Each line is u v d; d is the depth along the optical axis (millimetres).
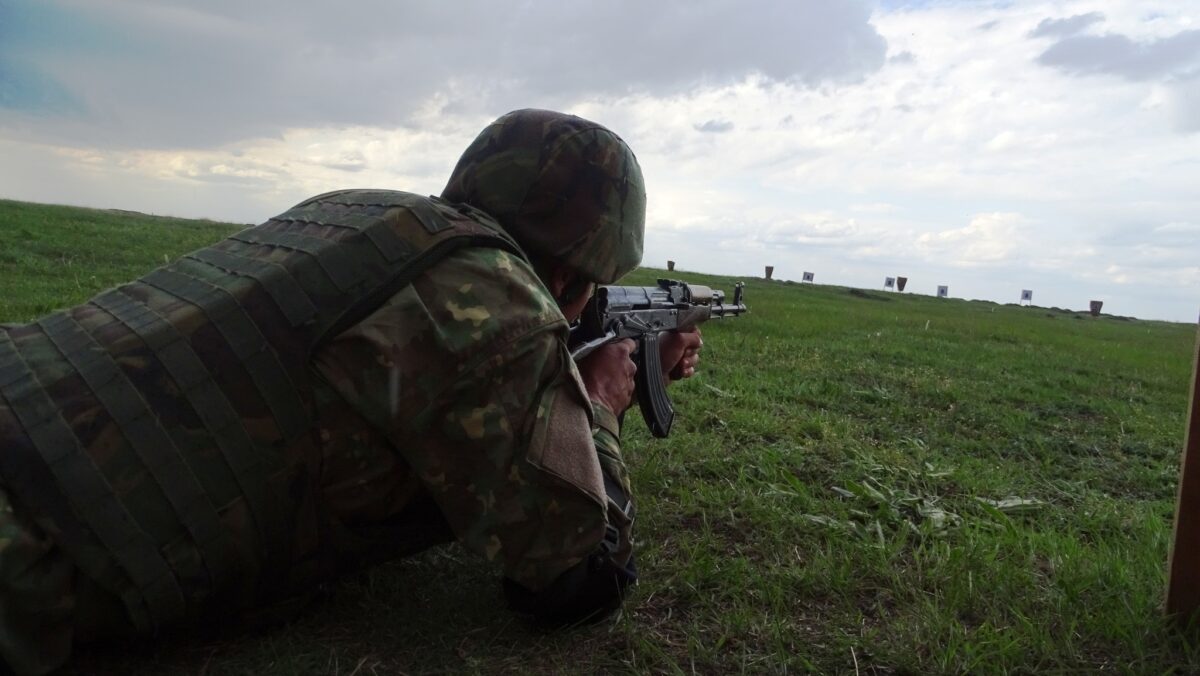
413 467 1964
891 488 4023
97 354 1838
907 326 14570
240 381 1867
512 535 1971
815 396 6559
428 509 2227
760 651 2379
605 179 2375
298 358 1902
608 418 2531
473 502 1955
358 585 2514
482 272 1984
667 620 2521
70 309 2111
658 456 4156
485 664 2172
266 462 1898
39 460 1729
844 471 4191
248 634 2191
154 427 1801
